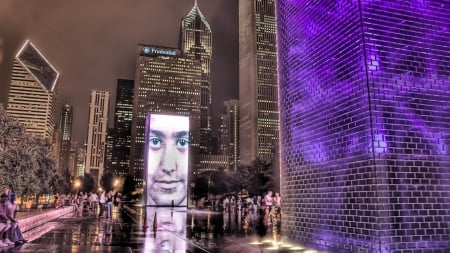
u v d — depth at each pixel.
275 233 18.94
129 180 172.00
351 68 10.13
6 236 12.89
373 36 9.77
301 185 12.34
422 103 9.78
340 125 10.48
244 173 90.62
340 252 10.07
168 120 68.06
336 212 10.39
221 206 68.25
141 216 35.91
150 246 14.35
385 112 9.41
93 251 11.52
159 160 66.38
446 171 9.58
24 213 28.69
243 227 22.91
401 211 9.00
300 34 13.09
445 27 10.45
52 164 42.94
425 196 9.25
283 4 14.66
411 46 10.02
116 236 17.84
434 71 10.09
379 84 9.52
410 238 8.92
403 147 9.36
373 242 8.88
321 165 11.28
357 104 9.80
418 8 10.34
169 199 65.50
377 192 8.93
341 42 10.67
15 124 26.25
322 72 11.56
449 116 9.93
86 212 41.44
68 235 18.11
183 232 19.91
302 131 12.52
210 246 14.26
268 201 31.69
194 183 129.00
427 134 9.63
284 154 13.65
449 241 9.19
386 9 10.04
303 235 12.01
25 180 26.36
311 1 12.51
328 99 11.15
